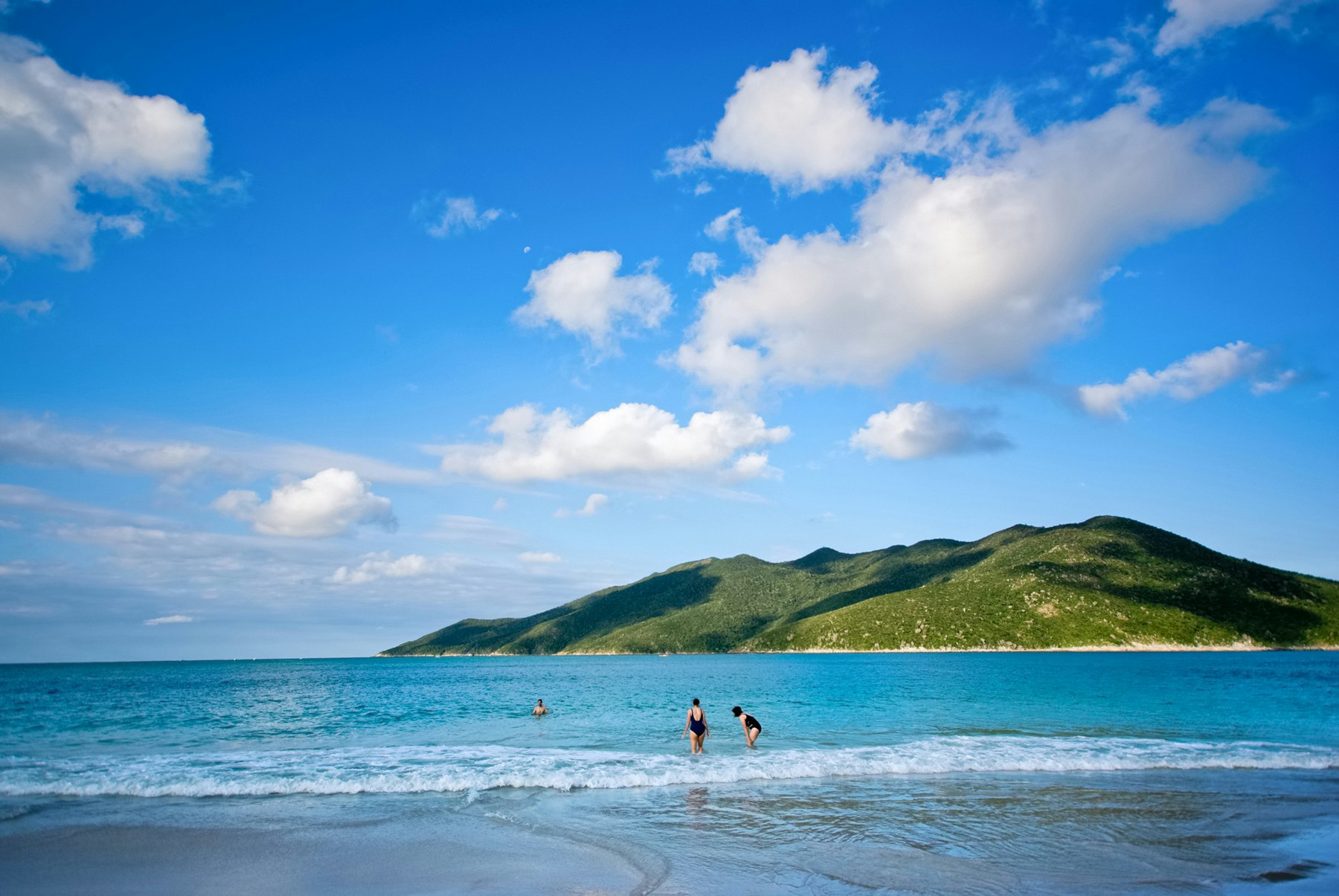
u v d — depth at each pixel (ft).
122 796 65.16
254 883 41.09
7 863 45.34
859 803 60.49
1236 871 42.60
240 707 173.99
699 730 87.97
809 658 618.03
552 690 243.40
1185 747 88.48
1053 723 115.55
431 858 45.60
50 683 343.05
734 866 43.29
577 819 55.47
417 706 174.19
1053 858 44.91
